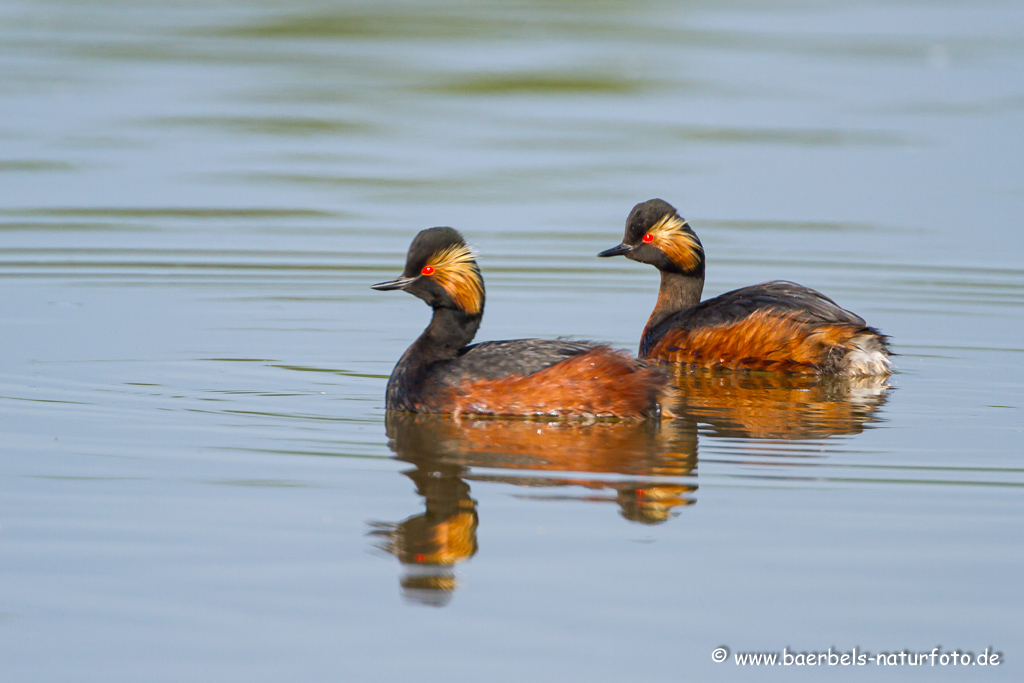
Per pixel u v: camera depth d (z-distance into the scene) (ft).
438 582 27.63
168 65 111.45
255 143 88.38
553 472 33.99
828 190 77.87
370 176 80.59
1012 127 94.22
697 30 131.13
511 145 89.86
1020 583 27.71
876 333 45.42
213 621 26.14
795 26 133.80
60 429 37.19
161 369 44.14
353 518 30.76
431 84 107.86
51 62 110.63
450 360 40.04
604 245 66.28
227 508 31.27
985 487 32.96
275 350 47.24
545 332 50.83
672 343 48.60
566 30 129.59
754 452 35.81
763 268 61.05
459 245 40.52
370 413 39.63
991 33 130.31
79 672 24.49
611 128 95.30
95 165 80.84
